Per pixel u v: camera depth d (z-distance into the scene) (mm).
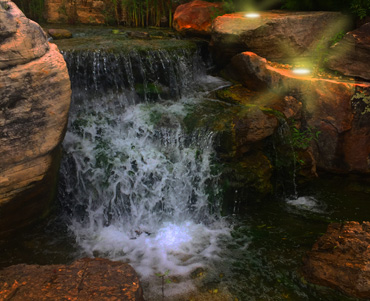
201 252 4422
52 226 4781
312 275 3904
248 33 6469
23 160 3793
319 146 6070
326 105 5887
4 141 3602
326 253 3973
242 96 6320
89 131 5336
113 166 4938
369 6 6707
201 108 6012
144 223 4934
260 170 5297
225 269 4137
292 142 5715
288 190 5652
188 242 4602
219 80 7020
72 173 4980
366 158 5855
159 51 6270
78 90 5863
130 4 8750
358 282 3631
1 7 3465
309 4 7469
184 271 4102
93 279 3283
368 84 5719
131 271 3420
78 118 5523
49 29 7320
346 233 4109
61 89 3906
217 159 5246
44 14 8609
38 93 3707
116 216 4922
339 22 6973
